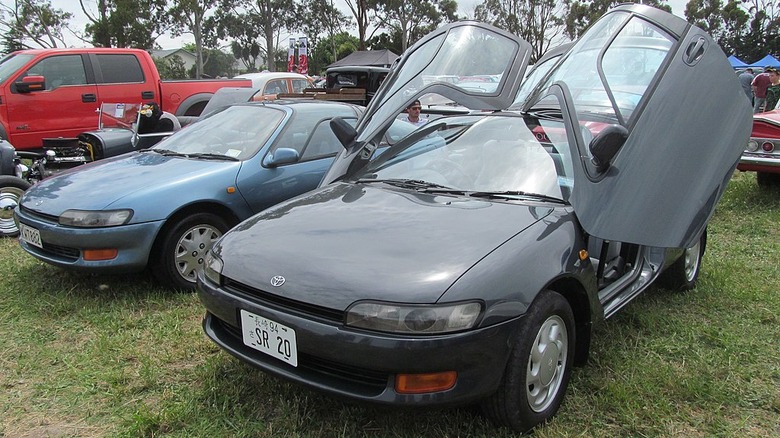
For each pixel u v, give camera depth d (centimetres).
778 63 3331
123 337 351
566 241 260
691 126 300
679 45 308
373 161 368
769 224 611
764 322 373
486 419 251
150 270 422
